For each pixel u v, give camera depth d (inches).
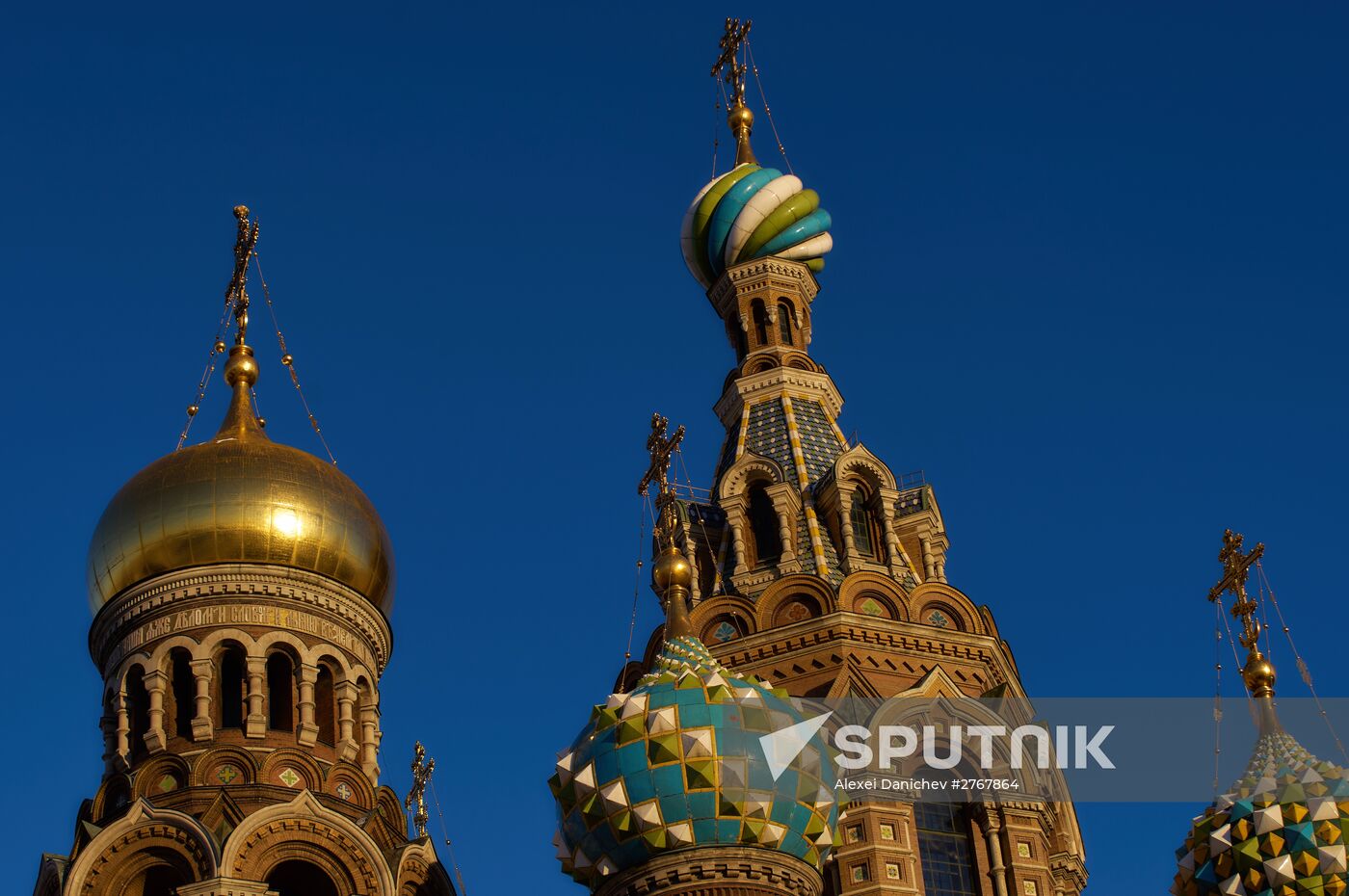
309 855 2250.2
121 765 2337.6
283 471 2479.1
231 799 2253.9
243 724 2345.0
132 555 2426.2
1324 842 2610.7
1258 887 2623.0
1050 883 2628.0
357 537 2488.9
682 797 2261.3
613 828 2273.6
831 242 3307.1
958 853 2618.1
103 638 2442.2
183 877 2213.3
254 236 2743.6
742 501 2925.7
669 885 2252.7
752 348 3166.8
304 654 2400.3
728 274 3238.2
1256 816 2652.6
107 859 2224.4
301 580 2436.0
